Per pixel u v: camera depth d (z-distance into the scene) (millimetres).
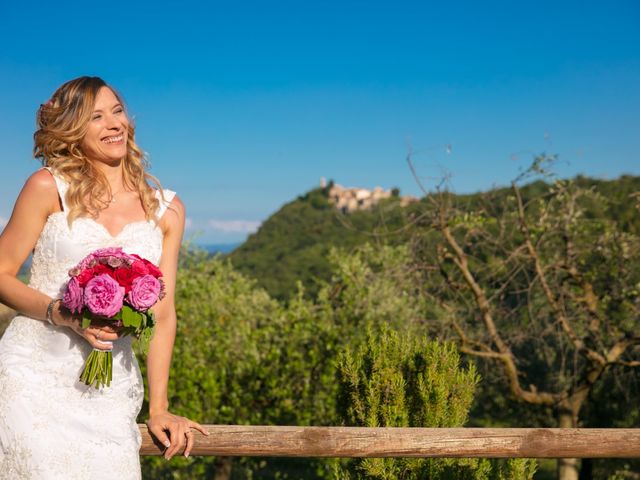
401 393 3795
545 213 10258
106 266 2447
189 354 10445
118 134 2689
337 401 4043
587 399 11492
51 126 2639
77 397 2541
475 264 10828
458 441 3008
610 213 11320
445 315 10289
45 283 2584
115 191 2744
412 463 3689
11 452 2447
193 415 10039
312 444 2938
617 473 4832
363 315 10688
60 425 2490
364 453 2967
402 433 2994
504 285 9883
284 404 10242
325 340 10359
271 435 2922
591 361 9805
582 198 10883
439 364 3859
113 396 2596
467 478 3680
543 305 10656
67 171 2652
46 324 2559
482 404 12008
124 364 2641
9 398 2484
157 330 2826
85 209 2617
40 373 2527
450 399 3844
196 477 11828
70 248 2568
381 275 11070
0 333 5020
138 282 2398
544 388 11633
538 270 9836
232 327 11336
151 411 2816
